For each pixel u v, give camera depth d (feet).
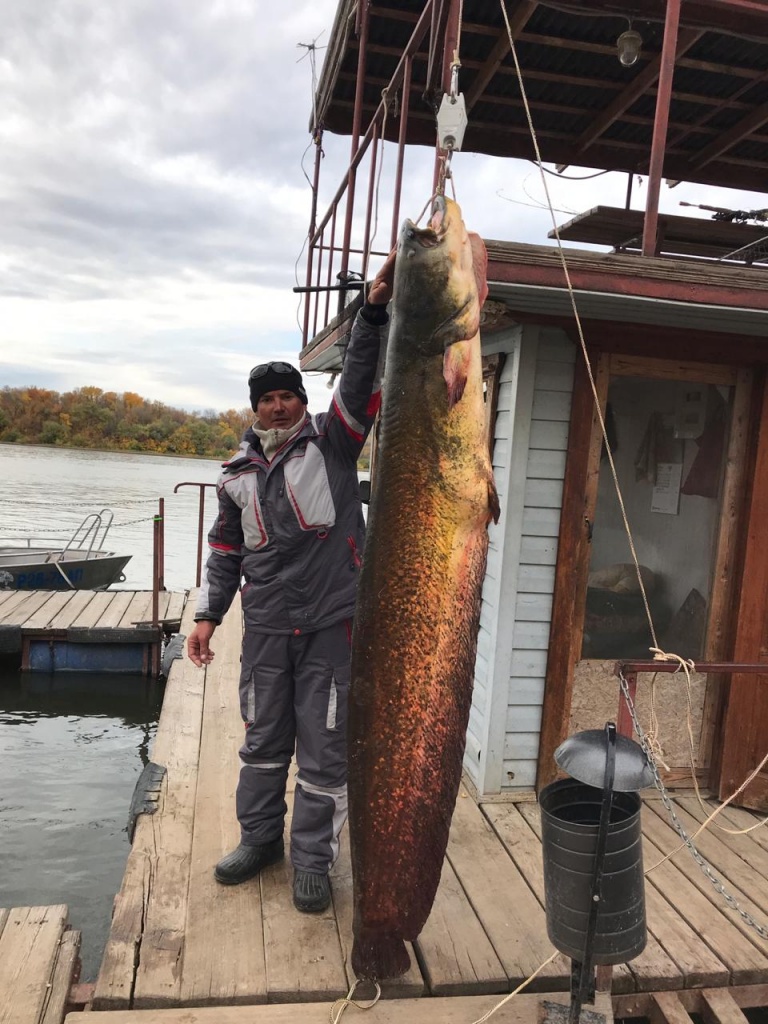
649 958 9.52
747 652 13.78
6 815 19.25
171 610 32.14
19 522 80.38
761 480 13.56
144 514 94.84
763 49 15.97
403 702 6.40
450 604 6.18
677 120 19.56
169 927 9.46
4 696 28.22
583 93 18.49
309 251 22.27
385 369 6.40
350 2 15.65
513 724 13.83
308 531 9.60
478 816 13.19
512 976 8.86
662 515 14.14
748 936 10.08
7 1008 8.09
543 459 13.58
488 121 20.17
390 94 14.58
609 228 20.34
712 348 13.55
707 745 14.49
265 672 10.10
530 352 13.32
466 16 15.64
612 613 14.08
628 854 7.44
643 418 13.85
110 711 27.48
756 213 20.86
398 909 6.64
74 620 30.35
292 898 10.10
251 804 10.49
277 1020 8.09
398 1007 8.40
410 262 6.06
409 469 6.18
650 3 13.62
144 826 12.14
